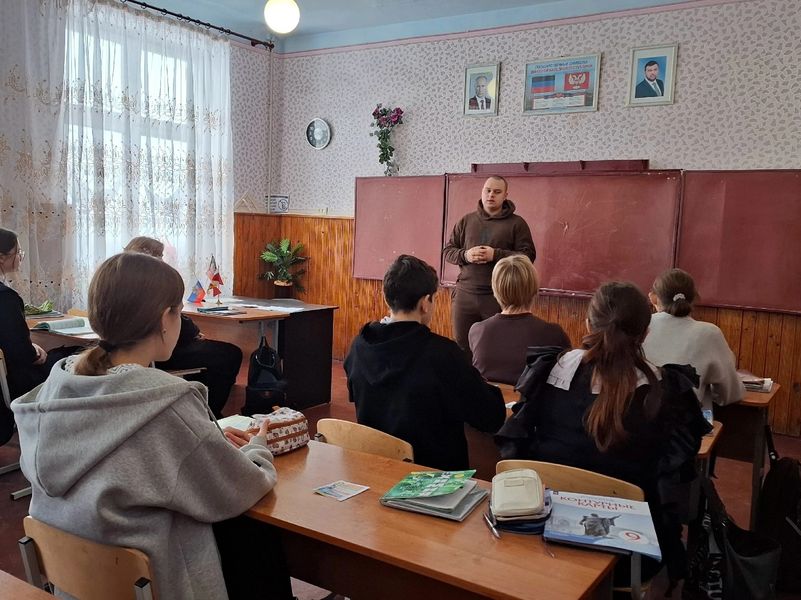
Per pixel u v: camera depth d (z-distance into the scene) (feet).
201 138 19.70
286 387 13.78
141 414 4.08
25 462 4.25
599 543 4.16
